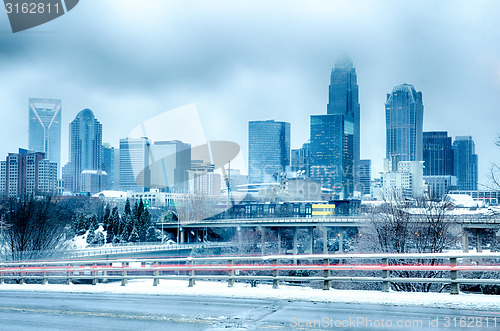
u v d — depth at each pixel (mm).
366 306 16391
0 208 81125
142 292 20719
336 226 116000
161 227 125000
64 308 17875
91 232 110875
